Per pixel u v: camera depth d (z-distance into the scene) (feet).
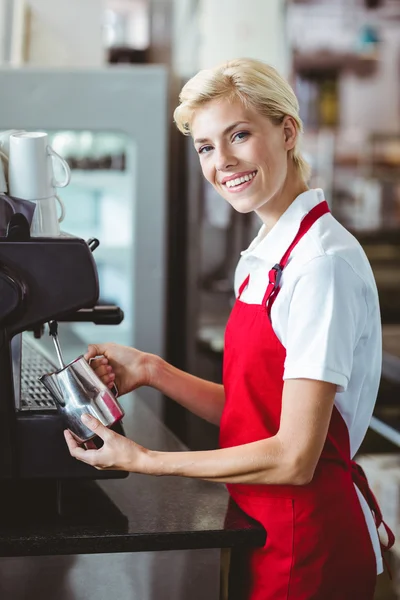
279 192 4.58
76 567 4.48
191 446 11.06
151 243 9.54
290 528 4.39
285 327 4.34
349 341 4.15
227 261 13.96
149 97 9.29
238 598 4.68
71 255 4.23
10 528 4.35
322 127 19.21
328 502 4.42
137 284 9.59
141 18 14.74
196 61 14.55
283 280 4.35
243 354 4.51
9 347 4.30
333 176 19.01
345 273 4.18
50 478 4.48
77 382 4.37
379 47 19.47
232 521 4.49
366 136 19.11
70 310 4.26
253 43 14.84
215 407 5.27
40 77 9.12
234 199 4.44
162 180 9.45
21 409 4.52
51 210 4.52
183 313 11.77
